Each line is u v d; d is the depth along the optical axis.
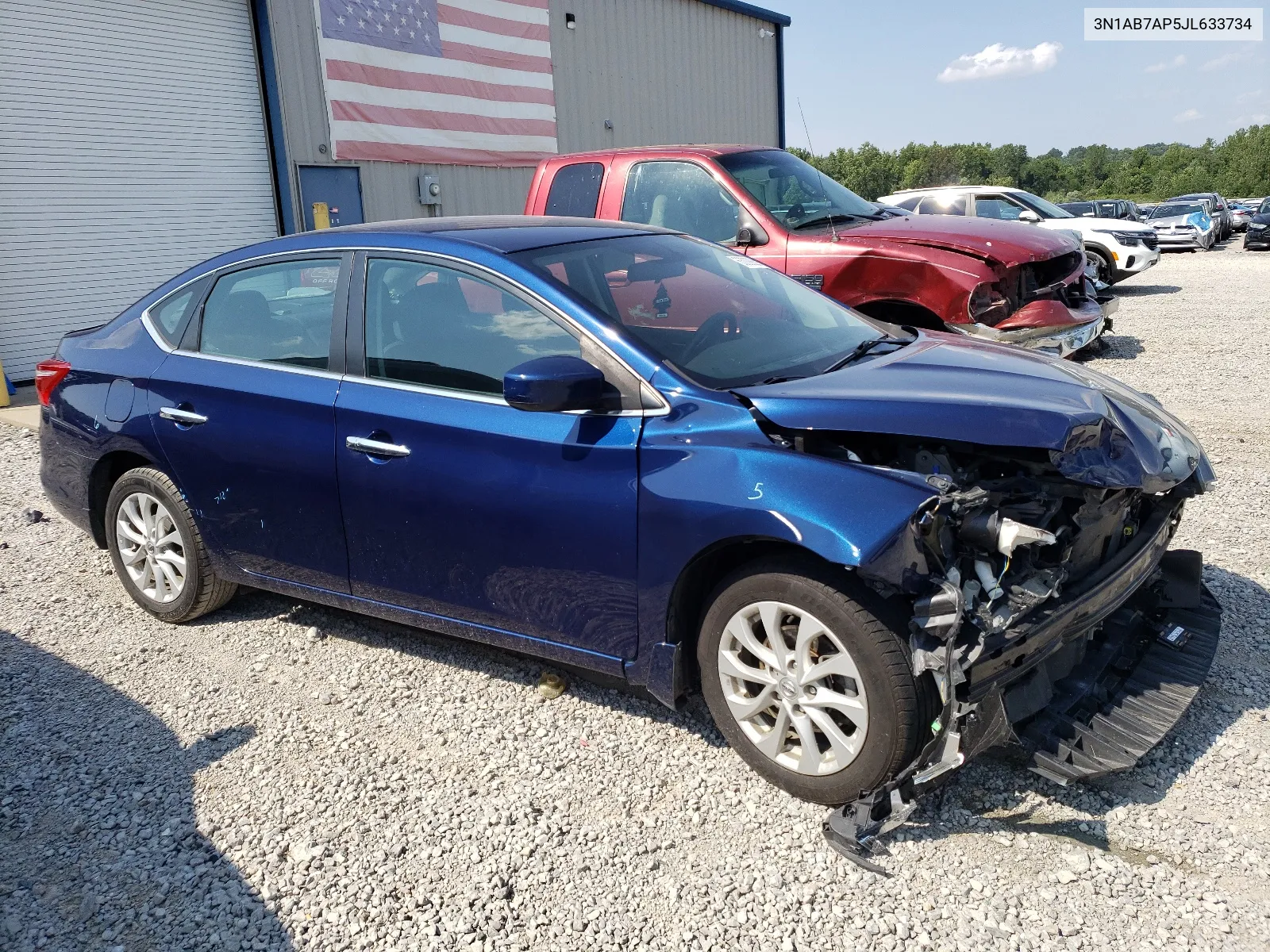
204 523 4.07
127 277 11.45
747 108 22.33
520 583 3.25
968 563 2.73
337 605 3.83
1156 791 2.86
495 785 3.08
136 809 3.03
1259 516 4.99
